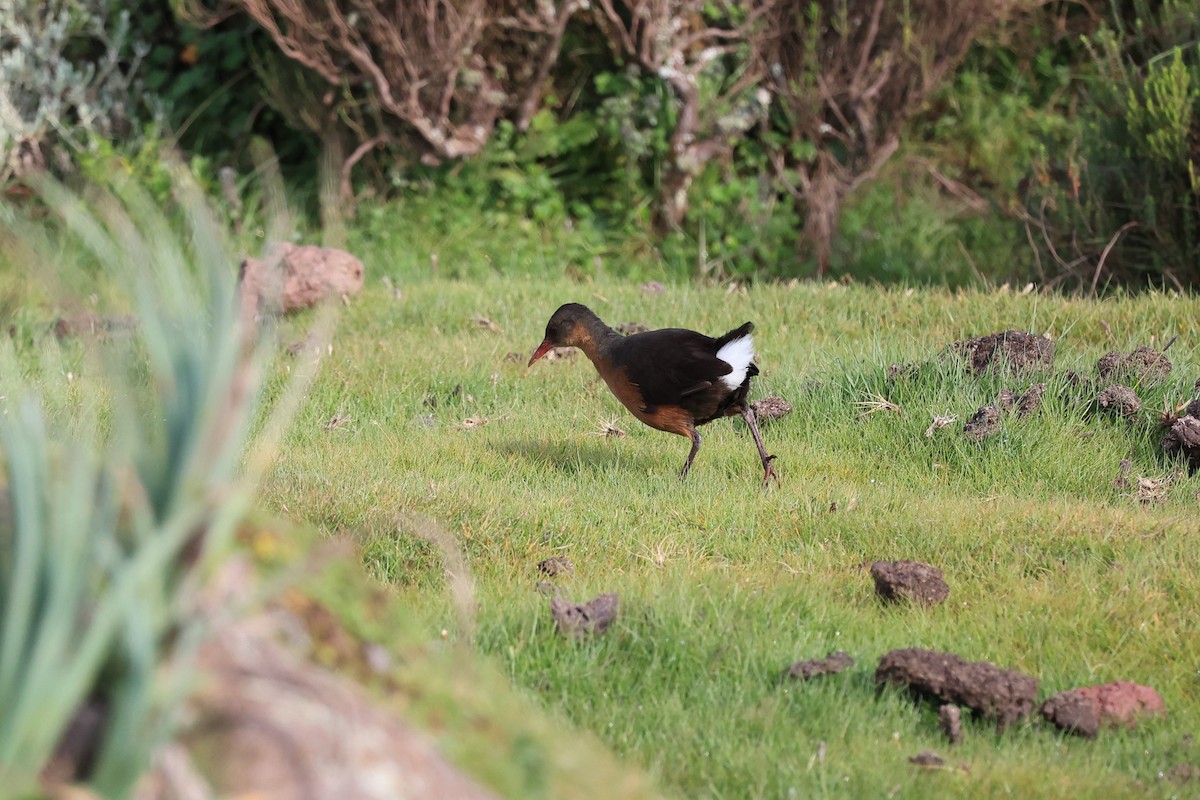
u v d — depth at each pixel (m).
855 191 23.72
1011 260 20.61
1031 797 6.32
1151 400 12.68
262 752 3.48
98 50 22.61
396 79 20.58
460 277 20.88
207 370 3.90
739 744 6.82
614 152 23.17
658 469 12.12
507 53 21.91
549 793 4.01
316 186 21.88
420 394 14.09
